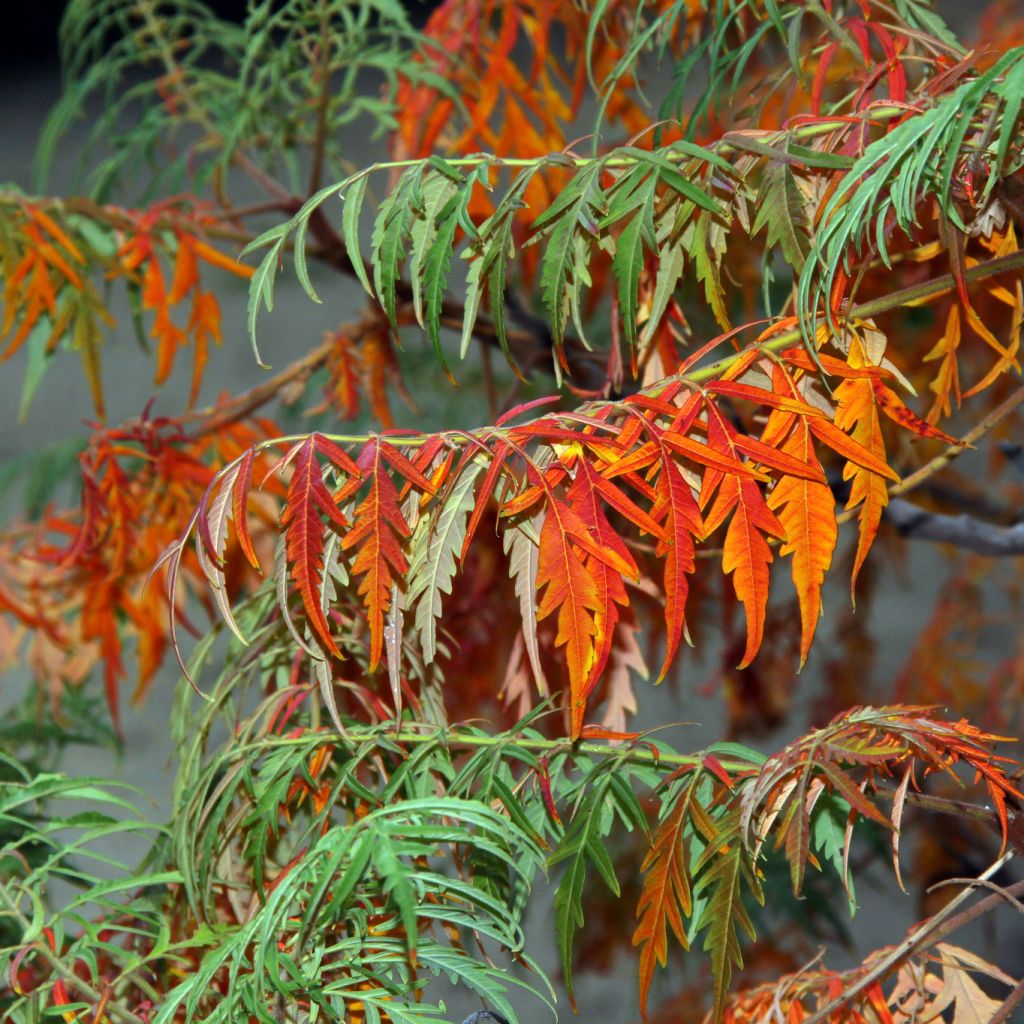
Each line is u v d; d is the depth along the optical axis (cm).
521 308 329
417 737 244
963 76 236
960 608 509
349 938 236
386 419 329
